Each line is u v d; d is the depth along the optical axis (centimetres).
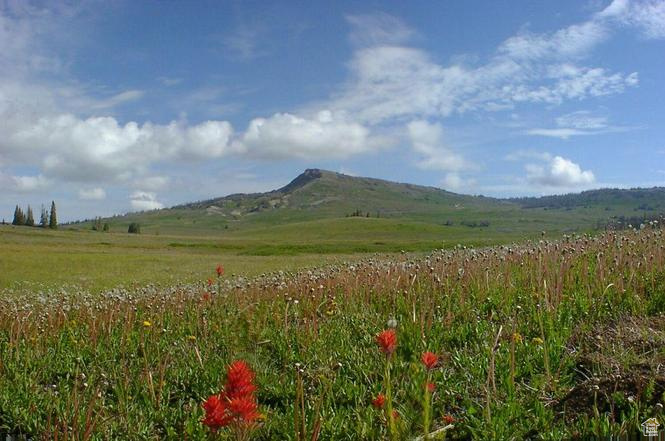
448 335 627
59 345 736
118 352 700
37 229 16775
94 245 10356
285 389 523
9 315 945
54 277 3244
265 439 436
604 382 443
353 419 448
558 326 597
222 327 784
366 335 666
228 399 296
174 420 482
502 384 480
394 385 499
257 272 3025
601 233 1290
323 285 985
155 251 8688
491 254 1138
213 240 15750
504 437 398
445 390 479
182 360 636
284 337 678
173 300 1067
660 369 445
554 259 902
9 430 495
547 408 442
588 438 373
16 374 610
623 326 568
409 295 779
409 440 396
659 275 739
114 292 1308
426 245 7744
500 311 704
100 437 452
